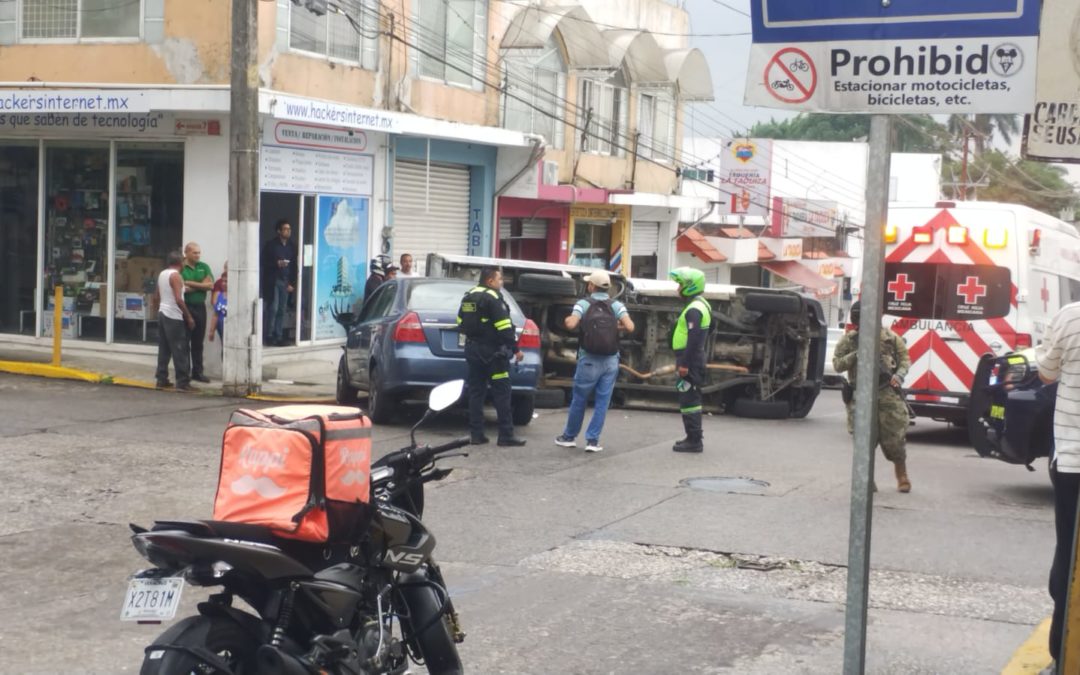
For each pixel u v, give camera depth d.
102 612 7.24
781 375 17.86
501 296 13.35
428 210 24.23
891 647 6.80
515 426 15.06
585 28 28.36
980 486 11.89
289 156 19.91
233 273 16.36
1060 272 17.12
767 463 12.76
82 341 19.61
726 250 41.59
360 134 21.56
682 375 13.27
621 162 32.34
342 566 5.08
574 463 12.38
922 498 11.15
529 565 8.39
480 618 7.18
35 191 19.77
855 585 5.09
